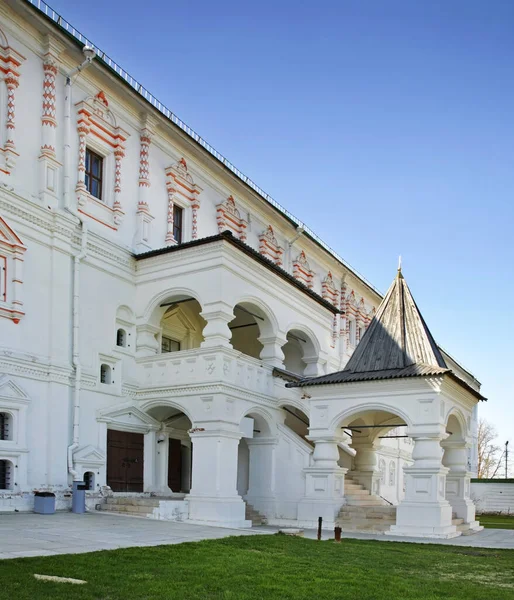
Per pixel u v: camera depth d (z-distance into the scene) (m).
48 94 20.41
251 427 21.77
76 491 18.70
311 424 22.14
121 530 15.08
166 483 22.75
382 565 12.18
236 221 29.62
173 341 26.02
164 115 24.45
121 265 22.50
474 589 10.12
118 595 8.37
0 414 17.89
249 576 10.04
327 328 28.59
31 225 19.27
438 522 19.23
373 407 21.19
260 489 23.16
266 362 24.25
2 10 19.08
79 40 20.92
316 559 12.28
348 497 22.83
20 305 18.52
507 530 24.06
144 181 23.91
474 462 59.81
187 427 24.69
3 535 13.00
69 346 19.95
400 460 40.62
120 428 21.38
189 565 10.63
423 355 21.95
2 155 18.84
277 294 24.61
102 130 22.45
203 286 21.61
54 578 8.97
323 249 36.53
